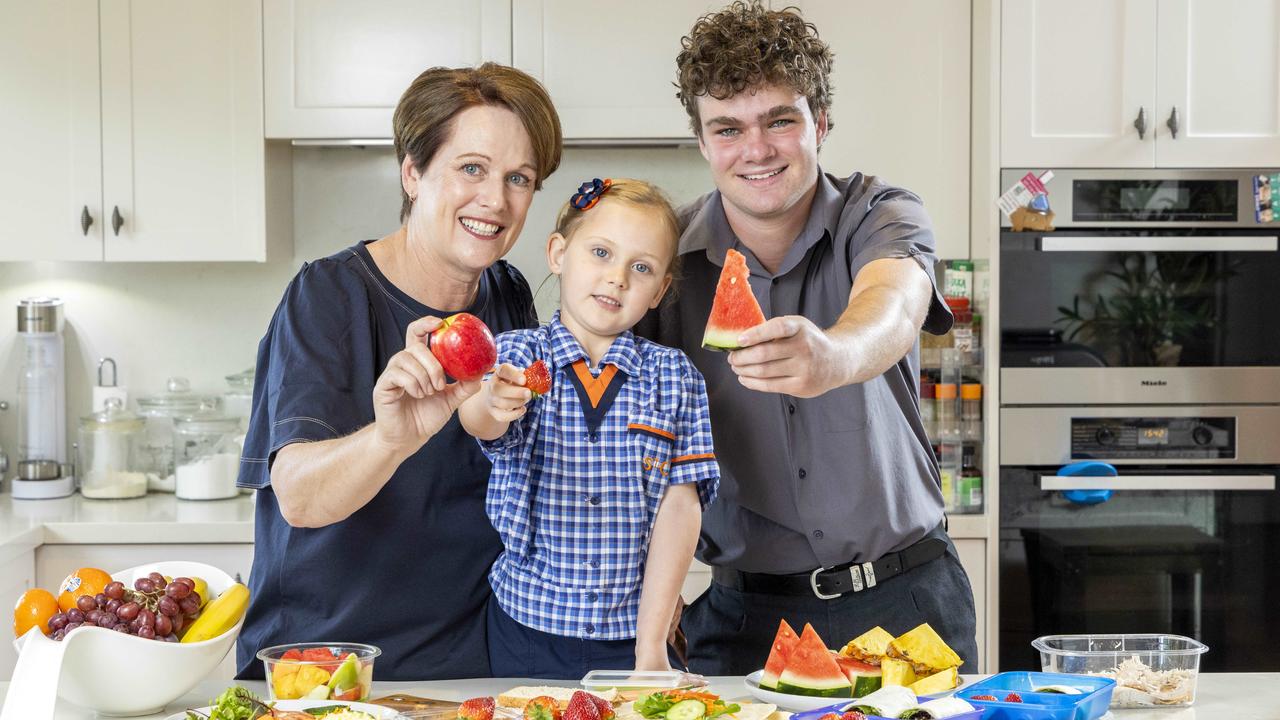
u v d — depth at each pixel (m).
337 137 3.22
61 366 3.48
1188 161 3.09
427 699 1.36
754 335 1.29
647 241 1.64
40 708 1.20
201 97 3.21
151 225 3.22
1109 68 3.08
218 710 1.21
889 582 2.02
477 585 1.65
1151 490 3.10
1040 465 3.11
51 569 2.95
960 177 3.22
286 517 1.48
